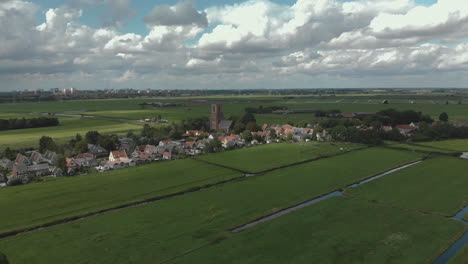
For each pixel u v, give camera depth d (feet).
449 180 330.95
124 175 358.64
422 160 434.71
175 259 177.17
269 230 214.48
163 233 209.97
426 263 173.37
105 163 414.00
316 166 400.06
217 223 226.17
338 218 233.96
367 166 396.57
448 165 398.01
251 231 212.84
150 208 256.93
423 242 196.65
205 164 411.95
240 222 227.81
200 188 313.12
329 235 206.59
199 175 356.59
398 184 318.86
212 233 209.87
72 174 374.02
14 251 187.32
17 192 296.71
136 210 252.62
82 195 287.69
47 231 214.28
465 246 189.06
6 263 153.79
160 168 391.65
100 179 341.62
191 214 243.19
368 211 247.09
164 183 325.62
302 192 295.89
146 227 219.41
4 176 351.87
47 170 391.24
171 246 191.83
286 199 277.23
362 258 178.40
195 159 444.14
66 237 204.85
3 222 228.22
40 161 450.71
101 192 296.10
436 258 178.91
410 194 288.10
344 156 461.78
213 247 190.70
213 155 470.39
